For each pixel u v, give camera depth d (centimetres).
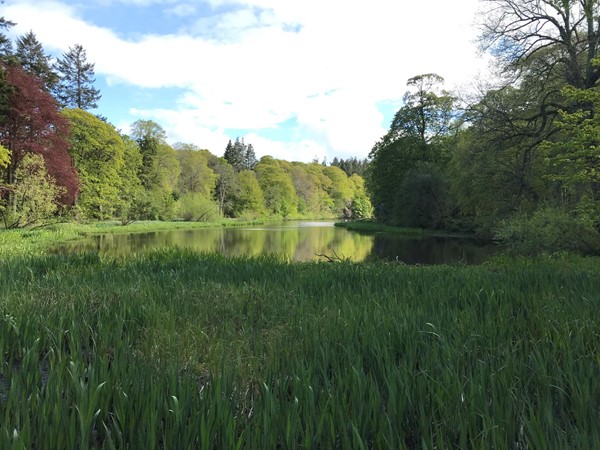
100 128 3531
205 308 455
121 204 3794
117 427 183
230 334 364
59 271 712
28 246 1554
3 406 207
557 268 781
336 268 810
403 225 3709
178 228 4078
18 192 2198
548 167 1559
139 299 465
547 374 248
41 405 195
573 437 180
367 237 2895
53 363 250
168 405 209
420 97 3906
